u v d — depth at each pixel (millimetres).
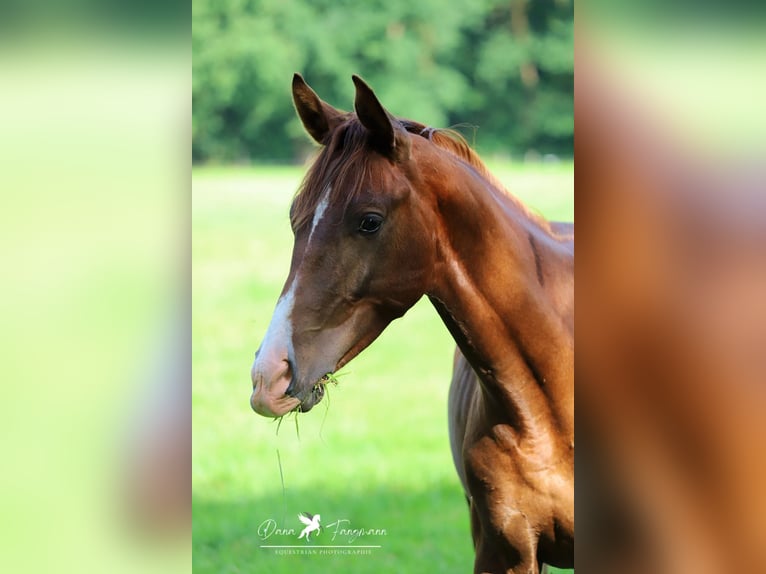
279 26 28766
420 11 29609
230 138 29156
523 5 30328
